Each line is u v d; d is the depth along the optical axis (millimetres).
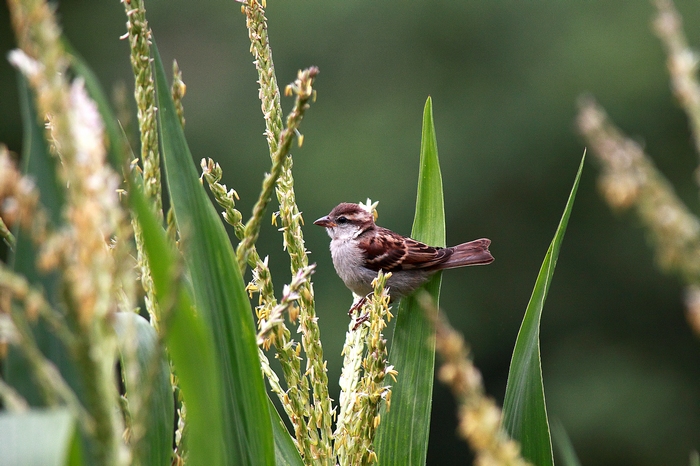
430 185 7035
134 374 2648
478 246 11117
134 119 6582
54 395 2701
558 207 27688
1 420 2555
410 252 10961
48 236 2438
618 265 27828
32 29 2473
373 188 26734
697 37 25734
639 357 27125
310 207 26531
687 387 26469
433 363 5801
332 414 5133
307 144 27750
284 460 4949
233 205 5164
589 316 28062
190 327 3230
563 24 28156
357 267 11703
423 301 2654
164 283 3217
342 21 28359
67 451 3012
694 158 26875
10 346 3252
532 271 27891
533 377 4863
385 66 28656
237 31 29359
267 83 5551
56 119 2486
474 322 27500
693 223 2721
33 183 3051
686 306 2666
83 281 2432
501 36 28078
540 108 27391
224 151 27562
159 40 29484
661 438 25656
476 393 2543
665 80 26906
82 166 2486
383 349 5020
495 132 27766
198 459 3305
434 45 28406
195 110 28172
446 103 28219
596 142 2848
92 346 2502
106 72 28625
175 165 4062
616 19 27828
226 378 4023
